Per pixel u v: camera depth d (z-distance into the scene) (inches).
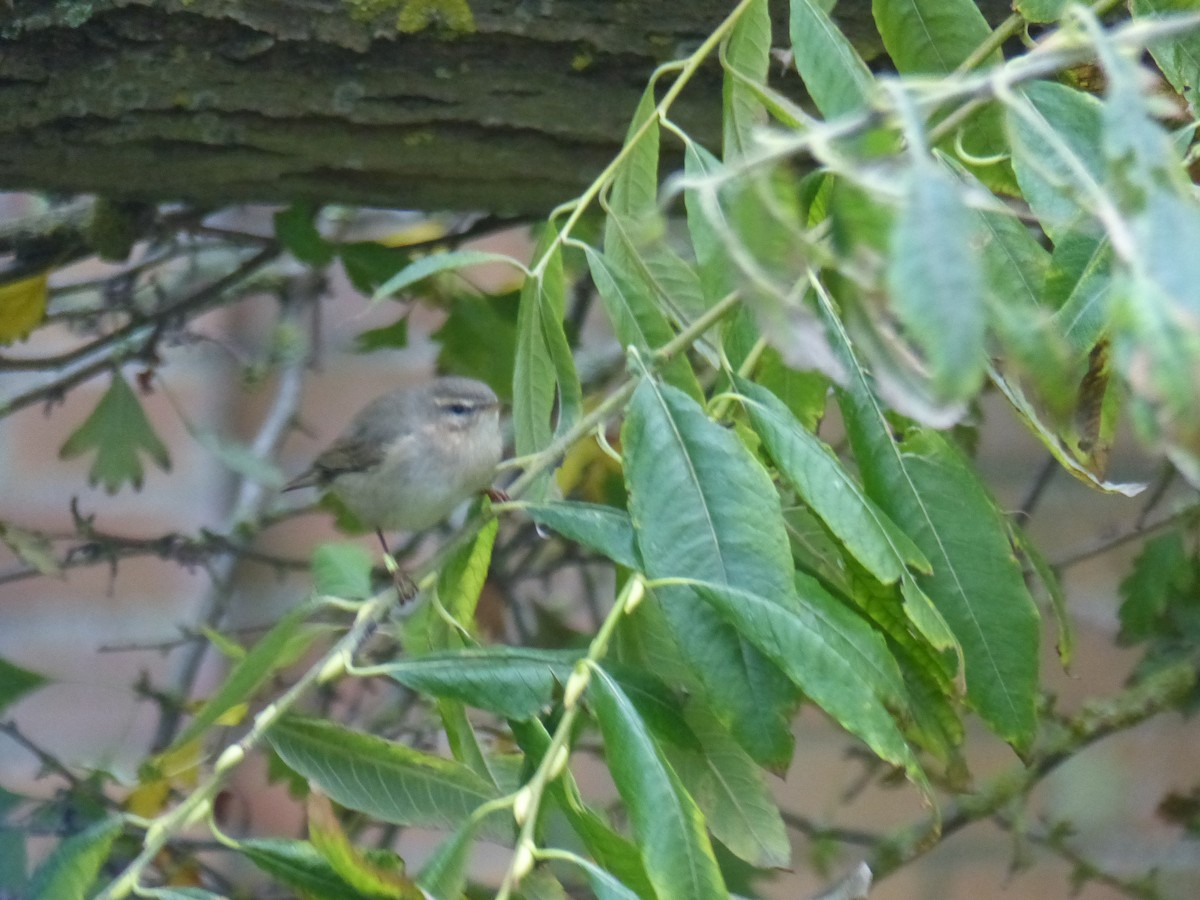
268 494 352.5
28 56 201.2
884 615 153.5
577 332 275.0
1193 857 317.1
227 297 328.8
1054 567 271.1
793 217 100.1
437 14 203.3
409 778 151.8
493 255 162.2
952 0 161.2
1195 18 93.0
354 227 336.8
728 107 166.4
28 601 373.1
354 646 156.1
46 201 298.8
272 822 320.5
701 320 152.8
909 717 145.0
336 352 385.4
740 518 140.8
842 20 208.7
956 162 151.8
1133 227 85.4
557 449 160.4
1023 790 253.1
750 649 141.3
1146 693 250.1
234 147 215.2
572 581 371.6
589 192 167.8
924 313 80.7
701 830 127.7
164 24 200.7
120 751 327.0
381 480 267.7
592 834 137.6
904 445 153.3
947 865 328.5
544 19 205.5
